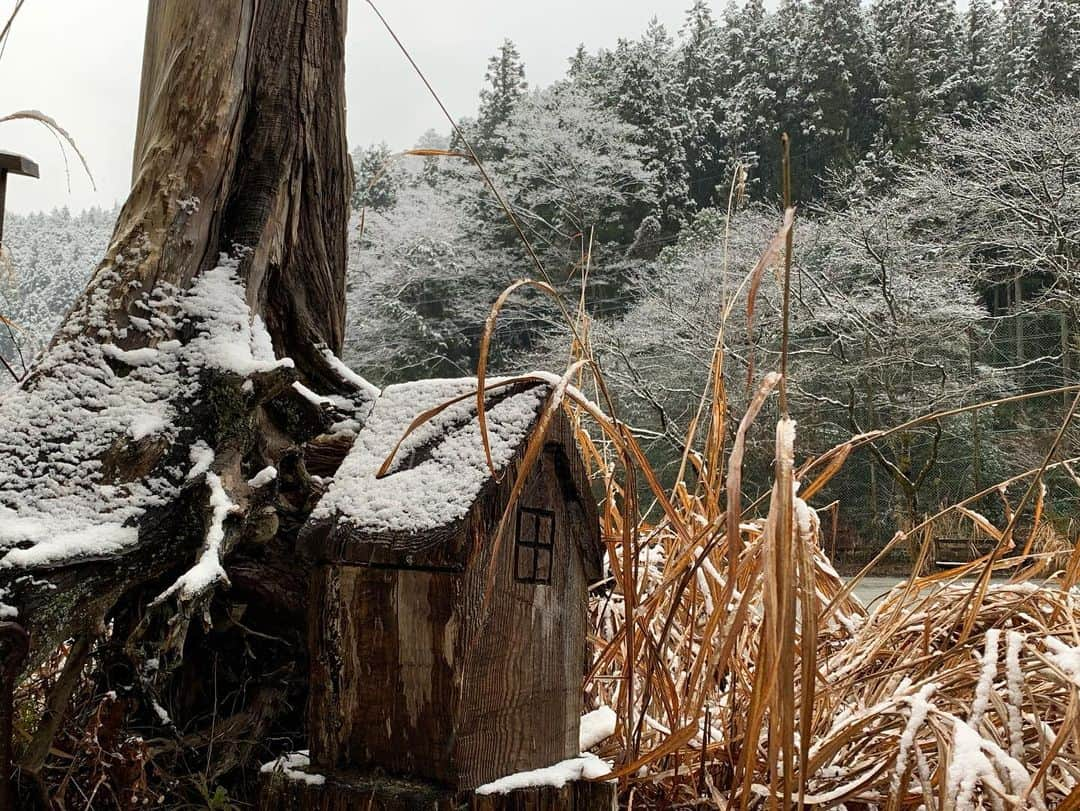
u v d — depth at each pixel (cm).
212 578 169
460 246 3123
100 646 207
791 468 126
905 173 2636
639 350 2188
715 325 2000
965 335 2062
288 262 250
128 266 211
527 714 165
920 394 1959
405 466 167
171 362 204
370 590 159
